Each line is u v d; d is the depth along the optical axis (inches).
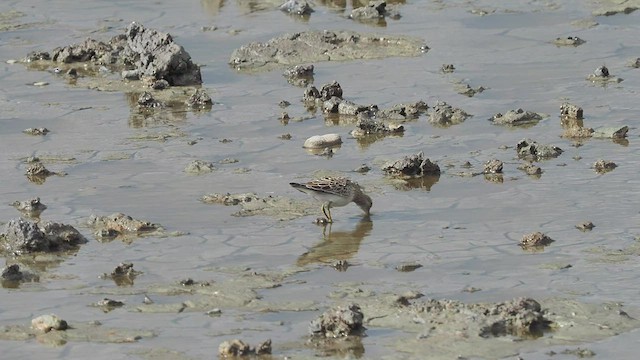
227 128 794.2
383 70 927.7
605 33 1012.5
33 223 584.1
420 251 573.3
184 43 1026.1
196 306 510.6
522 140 723.4
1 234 591.5
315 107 839.7
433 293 520.1
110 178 694.5
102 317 501.4
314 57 968.9
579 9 1089.4
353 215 629.0
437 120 792.9
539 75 899.4
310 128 789.9
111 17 1118.4
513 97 845.8
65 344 474.6
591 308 494.3
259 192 663.1
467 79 892.6
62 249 584.4
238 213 631.2
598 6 1090.7
